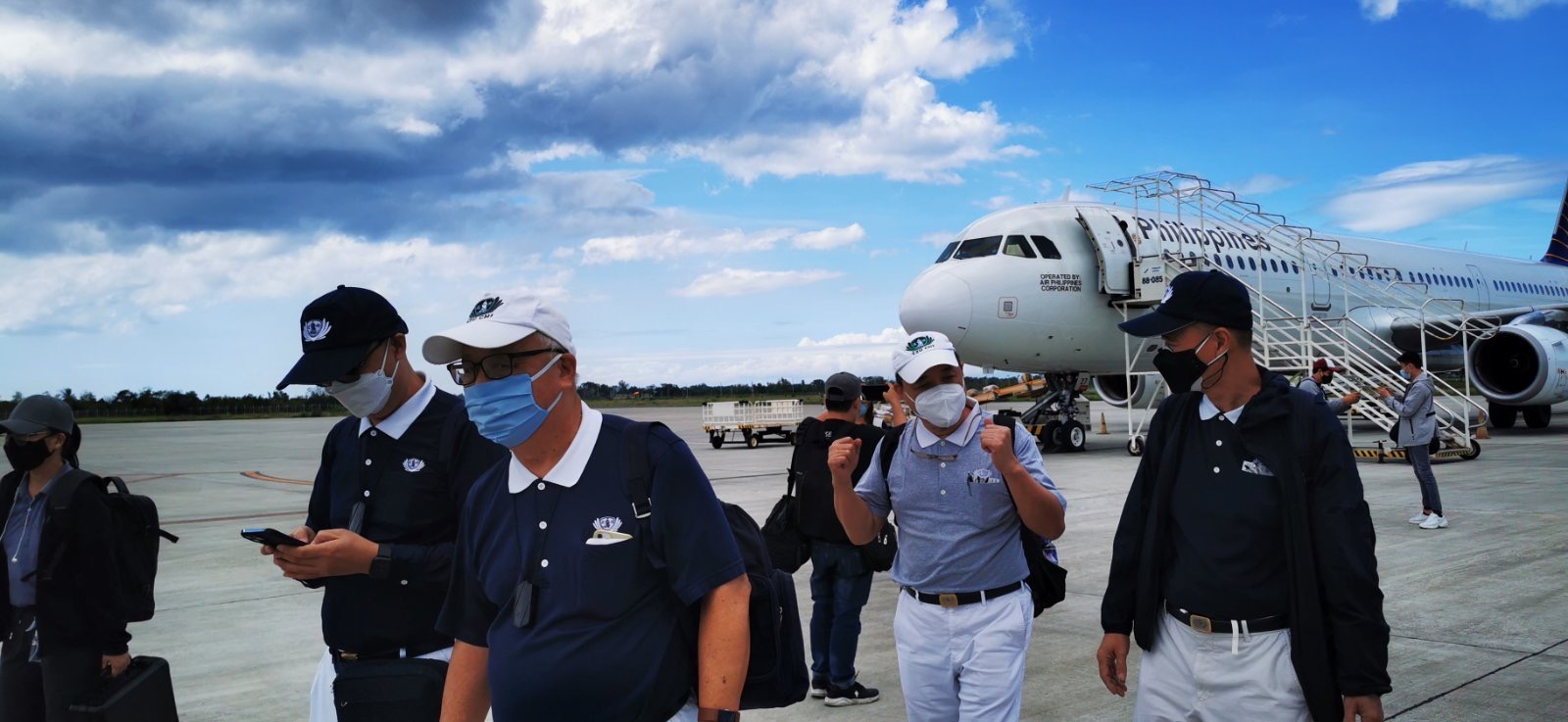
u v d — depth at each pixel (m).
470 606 2.49
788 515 5.30
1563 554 8.70
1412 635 6.25
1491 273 30.77
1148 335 2.96
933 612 3.57
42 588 3.56
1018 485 3.25
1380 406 18.14
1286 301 22.03
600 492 2.29
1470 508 11.62
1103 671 3.21
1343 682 2.64
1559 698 5.01
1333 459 2.74
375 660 2.99
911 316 18.17
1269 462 2.80
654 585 2.29
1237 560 2.83
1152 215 20.83
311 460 26.36
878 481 3.75
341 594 3.02
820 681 5.49
